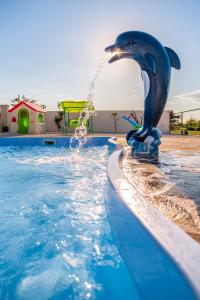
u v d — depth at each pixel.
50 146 11.28
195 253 1.12
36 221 2.73
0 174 5.35
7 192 3.96
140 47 4.69
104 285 1.63
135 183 2.81
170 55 5.05
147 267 1.30
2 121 20.05
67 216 2.80
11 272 1.83
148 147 4.95
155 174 3.30
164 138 10.72
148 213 1.62
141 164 4.08
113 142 8.35
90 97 6.40
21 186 4.32
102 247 2.08
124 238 1.69
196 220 1.74
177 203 2.11
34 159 7.51
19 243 2.25
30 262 1.95
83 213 2.84
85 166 6.12
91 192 3.69
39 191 3.96
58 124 20.92
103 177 4.78
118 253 1.78
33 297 1.57
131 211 1.67
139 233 1.47
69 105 15.79
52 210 3.05
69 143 11.42
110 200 2.34
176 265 1.06
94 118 20.62
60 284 1.67
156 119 4.92
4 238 2.35
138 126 5.71
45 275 1.78
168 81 4.73
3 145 11.43
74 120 16.42
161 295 1.14
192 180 2.95
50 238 2.31
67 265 1.88
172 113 19.19
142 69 4.87
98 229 2.41
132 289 1.46
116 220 1.96
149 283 1.26
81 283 1.67
